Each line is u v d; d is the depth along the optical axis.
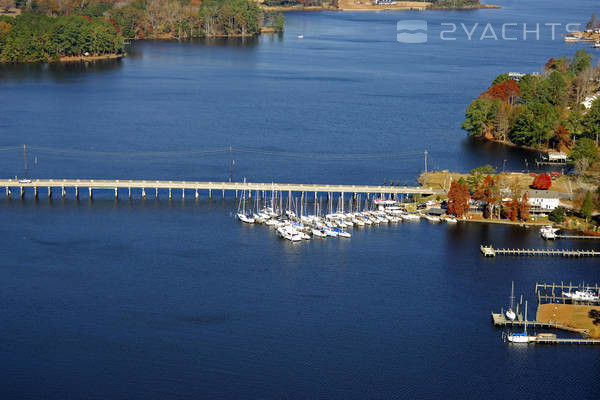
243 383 198.25
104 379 199.00
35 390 194.50
